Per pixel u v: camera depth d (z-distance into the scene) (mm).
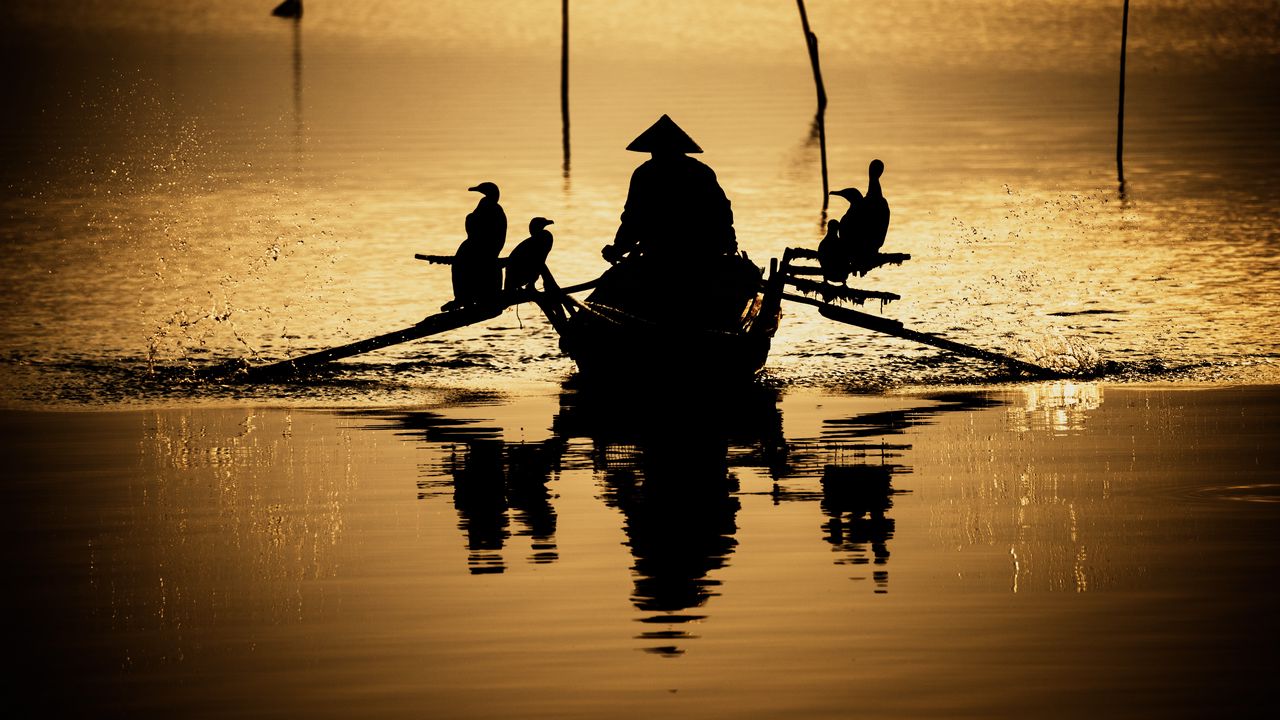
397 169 146625
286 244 111750
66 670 38281
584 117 180750
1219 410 65000
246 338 83312
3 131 168875
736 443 61031
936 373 74188
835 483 54656
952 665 37750
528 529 49438
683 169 72750
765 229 117125
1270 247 106062
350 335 84250
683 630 40250
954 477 55219
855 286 96125
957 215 123000
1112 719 34750
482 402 69625
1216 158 149875
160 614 42000
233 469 57438
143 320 87438
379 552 47219
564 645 39312
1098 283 95000
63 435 63031
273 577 44969
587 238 112188
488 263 74062
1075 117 179625
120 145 160375
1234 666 37469
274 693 36750
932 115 182250
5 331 84250
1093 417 64375
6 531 49688
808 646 39031
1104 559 45531
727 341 70250
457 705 35906
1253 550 46125
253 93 199625
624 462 58219
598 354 71938
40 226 119250
